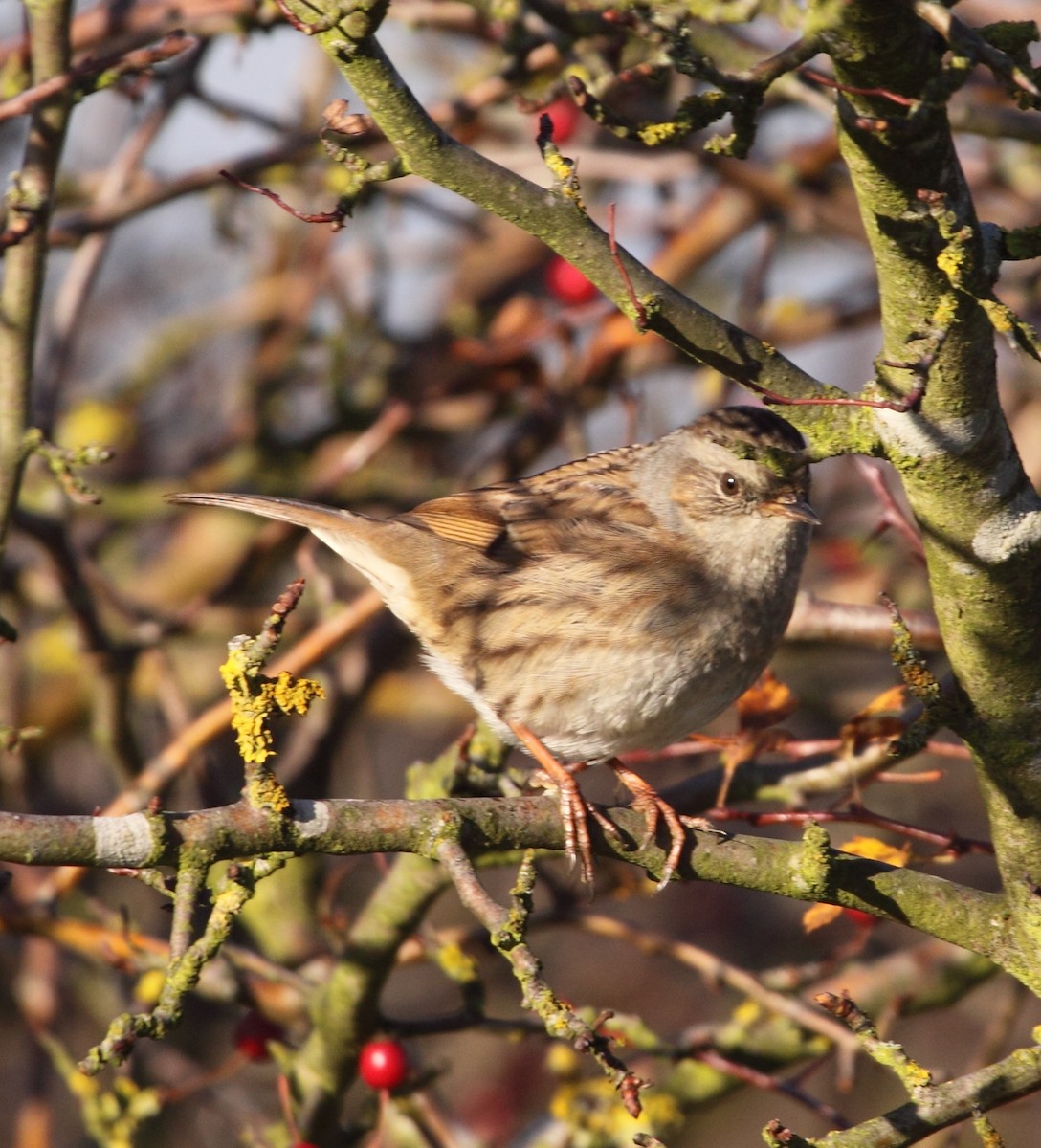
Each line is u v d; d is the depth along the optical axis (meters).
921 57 5.36
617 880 9.84
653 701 9.10
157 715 14.41
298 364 15.02
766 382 6.39
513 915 6.09
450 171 6.27
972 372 5.94
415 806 6.61
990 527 6.20
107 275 17.89
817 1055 9.93
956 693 6.64
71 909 11.16
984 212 13.62
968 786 14.54
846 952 9.85
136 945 9.64
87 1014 13.59
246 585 13.59
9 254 8.32
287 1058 9.59
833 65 5.54
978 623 6.36
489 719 9.41
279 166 12.15
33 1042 11.90
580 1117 9.68
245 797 6.30
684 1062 9.58
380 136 11.78
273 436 14.77
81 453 8.35
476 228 14.09
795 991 9.88
